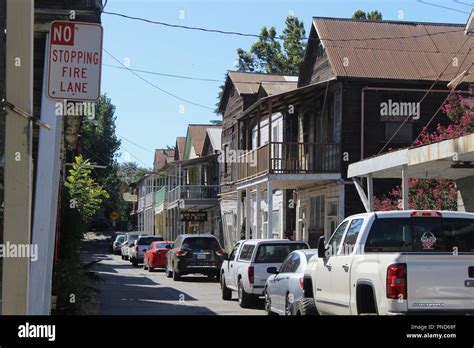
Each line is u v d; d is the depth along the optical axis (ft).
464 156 43.24
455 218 31.53
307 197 96.48
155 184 223.71
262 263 57.11
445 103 76.28
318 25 92.63
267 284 49.96
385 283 26.73
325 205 88.53
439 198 64.39
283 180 83.82
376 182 83.25
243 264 58.75
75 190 66.64
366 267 28.86
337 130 84.53
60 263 44.29
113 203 229.25
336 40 89.56
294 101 90.89
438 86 83.92
